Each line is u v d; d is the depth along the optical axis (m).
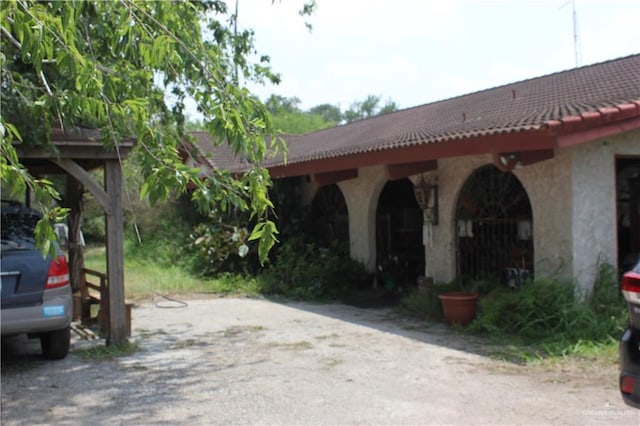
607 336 7.56
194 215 18.44
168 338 8.87
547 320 8.09
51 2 3.46
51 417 5.47
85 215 22.34
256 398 5.91
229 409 5.61
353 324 9.76
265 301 12.43
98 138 7.58
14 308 6.83
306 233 15.32
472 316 9.35
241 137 3.40
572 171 8.61
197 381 6.55
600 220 8.80
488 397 5.78
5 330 6.75
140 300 12.67
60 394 6.14
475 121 10.93
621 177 10.27
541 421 5.11
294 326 9.67
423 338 8.55
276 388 6.23
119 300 8.20
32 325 6.88
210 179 3.70
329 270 12.83
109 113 3.90
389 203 14.36
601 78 11.18
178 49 4.26
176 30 4.29
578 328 7.82
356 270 13.05
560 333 7.89
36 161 9.29
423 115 14.97
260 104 3.71
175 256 17.27
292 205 15.77
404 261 13.81
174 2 4.67
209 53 4.45
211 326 9.80
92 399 5.96
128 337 8.37
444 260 11.12
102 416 5.47
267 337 8.84
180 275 15.12
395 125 14.91
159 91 5.51
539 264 9.16
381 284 13.42
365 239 13.43
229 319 10.41
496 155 8.42
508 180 10.23
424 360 7.27
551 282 8.43
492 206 10.52
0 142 2.59
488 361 7.14
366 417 5.30
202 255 15.30
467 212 10.84
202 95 3.78
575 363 6.87
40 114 4.95
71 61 3.30
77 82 3.60
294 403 5.73
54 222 2.92
